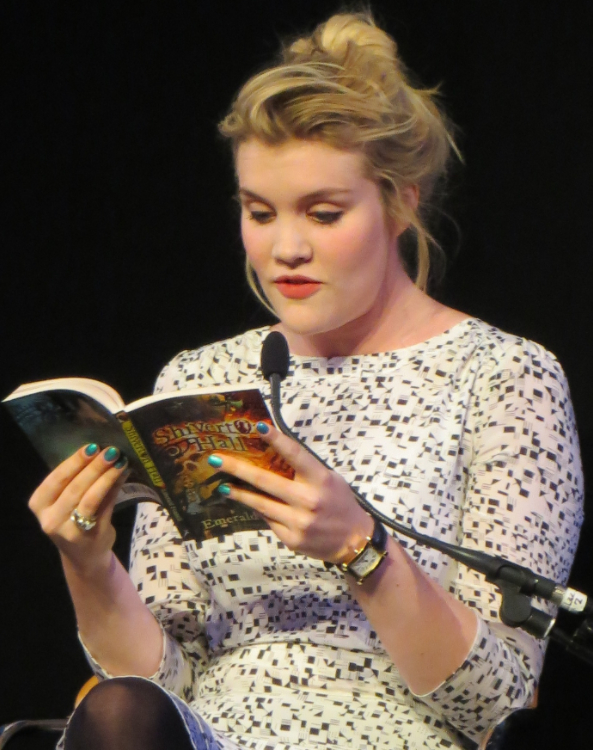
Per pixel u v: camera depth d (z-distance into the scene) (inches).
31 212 458.6
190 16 441.4
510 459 280.7
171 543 309.9
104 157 452.8
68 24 451.2
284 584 283.6
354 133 271.6
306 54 293.0
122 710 219.9
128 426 231.8
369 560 241.4
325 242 275.4
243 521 248.8
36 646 456.4
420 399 293.6
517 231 396.2
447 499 282.5
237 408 224.7
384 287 305.7
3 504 463.5
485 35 398.9
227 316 445.4
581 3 388.8
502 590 221.8
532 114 394.3
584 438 383.9
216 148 442.6
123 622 282.8
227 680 280.2
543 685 379.2
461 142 400.5
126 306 453.4
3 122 458.3
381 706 268.7
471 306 400.5
